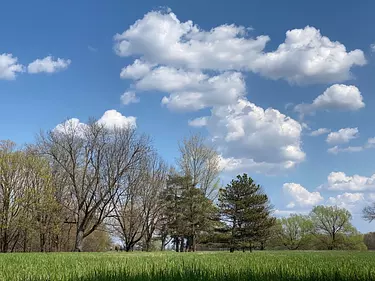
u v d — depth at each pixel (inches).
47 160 2126.0
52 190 2089.1
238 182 2226.9
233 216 2196.1
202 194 2289.6
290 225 4345.5
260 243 2249.0
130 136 2197.3
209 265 420.2
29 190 1998.0
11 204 2018.9
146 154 2297.0
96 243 2871.6
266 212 2263.8
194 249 2278.5
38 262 508.4
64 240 2669.8
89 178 2135.8
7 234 2134.6
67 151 2074.3
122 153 2151.8
